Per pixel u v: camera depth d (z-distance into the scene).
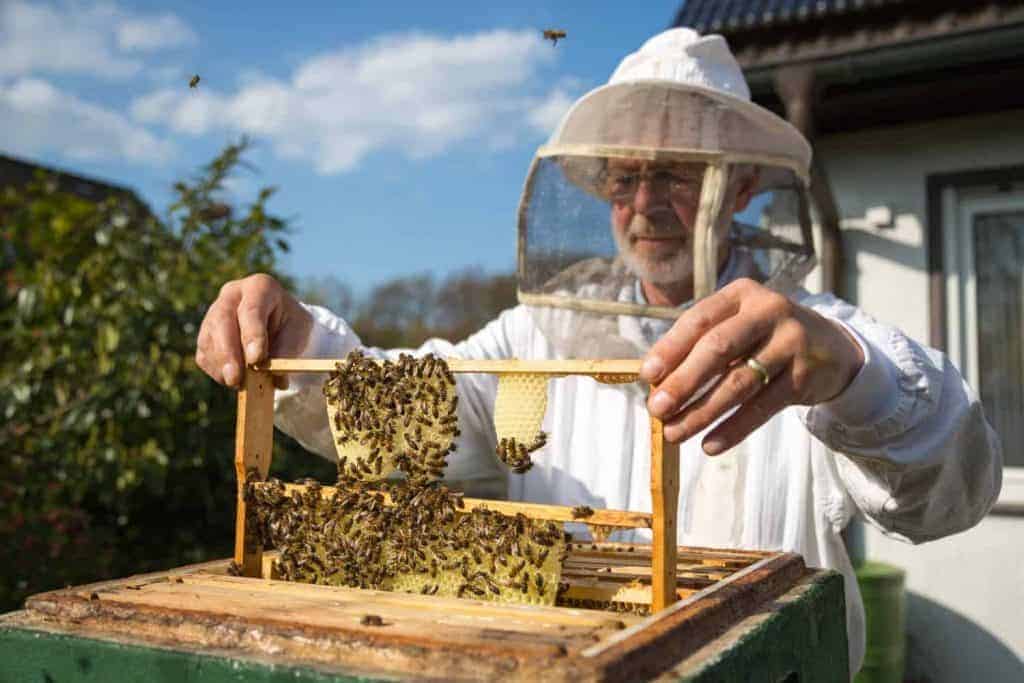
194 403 4.32
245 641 1.06
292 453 4.73
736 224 2.29
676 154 2.10
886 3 4.13
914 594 4.76
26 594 3.84
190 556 4.45
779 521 2.04
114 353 4.10
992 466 1.70
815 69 4.24
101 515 4.53
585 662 0.87
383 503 1.44
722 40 2.30
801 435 2.07
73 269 4.51
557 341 2.26
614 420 2.20
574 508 1.26
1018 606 4.57
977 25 3.93
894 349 1.54
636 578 1.35
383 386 1.46
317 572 1.49
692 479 2.15
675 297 2.27
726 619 1.12
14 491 3.90
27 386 4.11
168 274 4.34
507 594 1.32
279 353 1.83
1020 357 4.73
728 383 1.18
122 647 1.07
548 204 2.27
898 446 1.49
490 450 2.47
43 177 5.21
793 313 1.22
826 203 4.64
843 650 1.44
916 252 4.89
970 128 4.78
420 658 0.95
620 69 2.41
